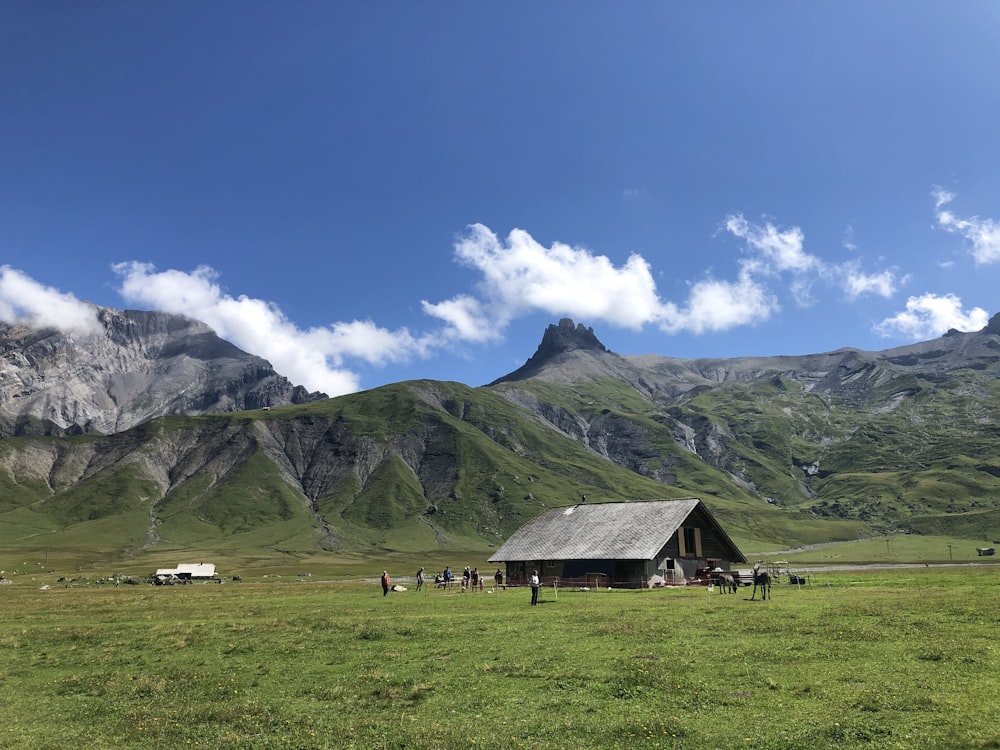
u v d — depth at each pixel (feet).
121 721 73.00
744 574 260.21
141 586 435.94
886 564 634.43
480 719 66.18
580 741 58.34
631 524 298.15
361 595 249.14
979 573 271.28
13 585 458.09
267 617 164.76
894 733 55.67
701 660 85.92
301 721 69.31
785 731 58.03
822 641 95.40
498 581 293.64
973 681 69.87
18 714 78.74
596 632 112.98
